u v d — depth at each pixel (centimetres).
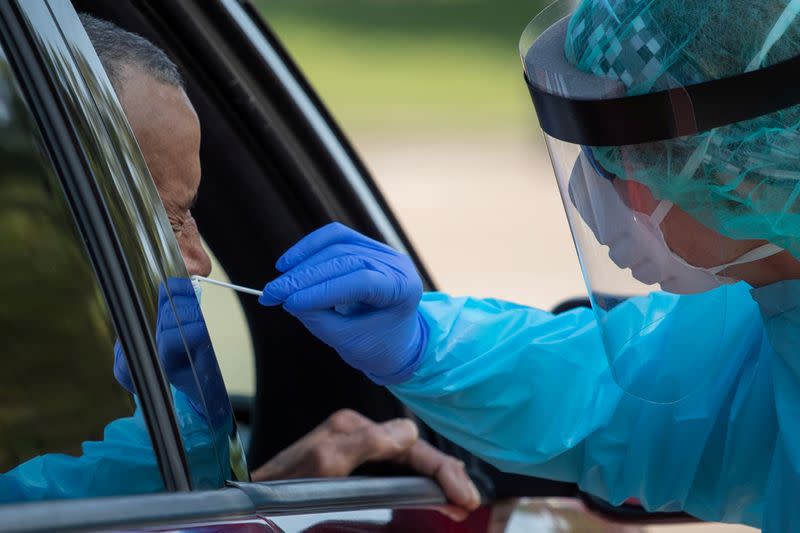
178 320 416
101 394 390
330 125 723
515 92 5275
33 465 381
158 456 399
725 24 482
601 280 559
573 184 547
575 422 616
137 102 549
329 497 497
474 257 3152
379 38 6325
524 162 4153
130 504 375
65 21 408
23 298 381
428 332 633
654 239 534
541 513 664
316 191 696
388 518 524
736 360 586
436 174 4038
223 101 670
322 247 610
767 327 542
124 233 399
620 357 561
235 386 764
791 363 532
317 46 6162
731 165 500
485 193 3781
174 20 650
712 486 605
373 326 589
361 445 634
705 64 486
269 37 704
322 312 582
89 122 398
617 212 535
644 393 567
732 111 485
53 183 386
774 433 567
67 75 397
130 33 571
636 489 614
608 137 503
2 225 379
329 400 720
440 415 632
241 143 678
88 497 386
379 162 4228
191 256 588
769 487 534
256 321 726
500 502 651
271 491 457
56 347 384
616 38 502
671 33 491
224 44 668
